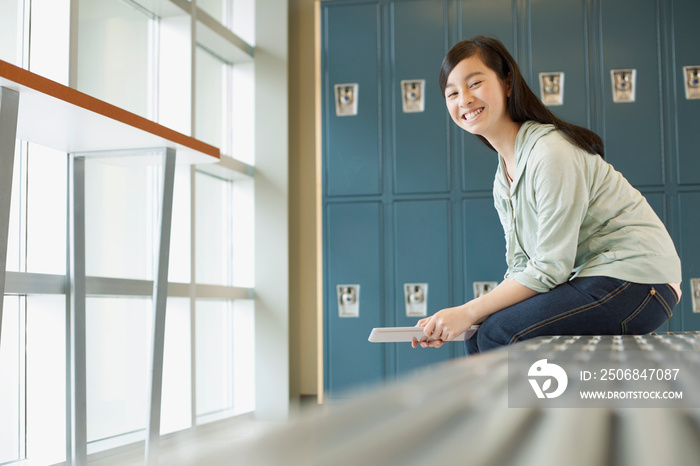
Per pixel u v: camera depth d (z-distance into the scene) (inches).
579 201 54.6
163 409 130.6
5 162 53.8
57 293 92.2
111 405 115.4
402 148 160.9
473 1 160.2
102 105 62.4
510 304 54.3
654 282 53.7
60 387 91.7
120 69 124.1
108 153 78.8
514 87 58.7
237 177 162.4
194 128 135.6
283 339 161.6
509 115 60.4
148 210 127.6
